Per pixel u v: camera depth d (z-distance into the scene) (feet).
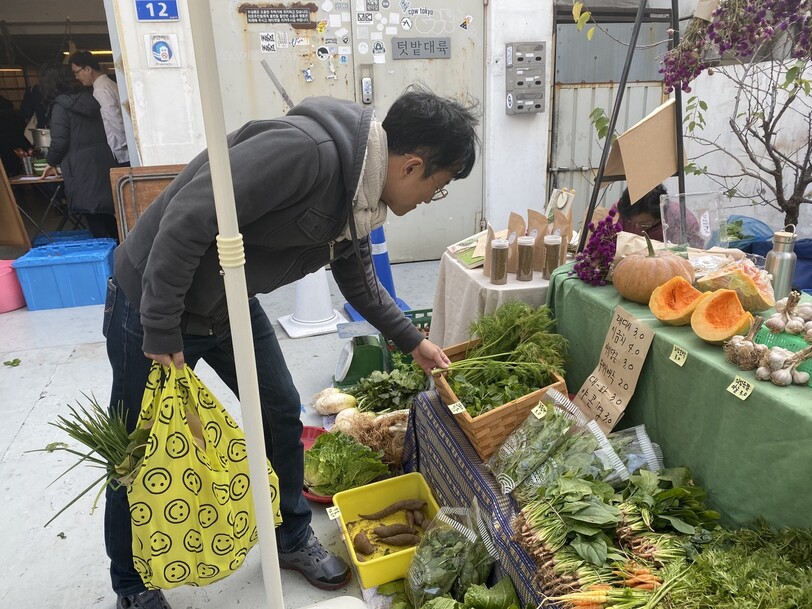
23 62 26.21
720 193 6.76
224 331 4.90
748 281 5.08
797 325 4.53
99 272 14.14
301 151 3.83
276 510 4.82
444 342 9.26
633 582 3.92
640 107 16.96
